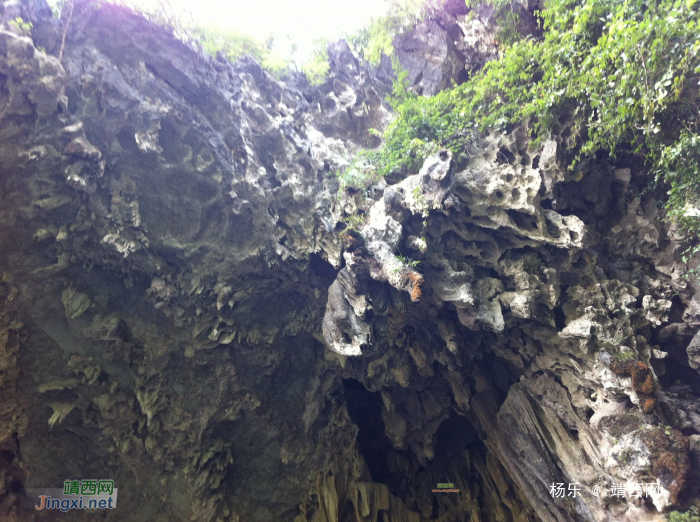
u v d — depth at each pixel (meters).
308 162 8.47
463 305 7.21
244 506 9.83
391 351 9.62
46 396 8.83
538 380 8.07
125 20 6.71
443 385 10.20
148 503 9.62
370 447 11.43
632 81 5.56
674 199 6.46
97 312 8.16
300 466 10.12
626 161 7.65
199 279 8.11
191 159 7.53
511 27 7.35
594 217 7.98
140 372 8.63
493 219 7.25
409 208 6.91
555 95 6.40
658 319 7.23
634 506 6.50
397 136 7.57
